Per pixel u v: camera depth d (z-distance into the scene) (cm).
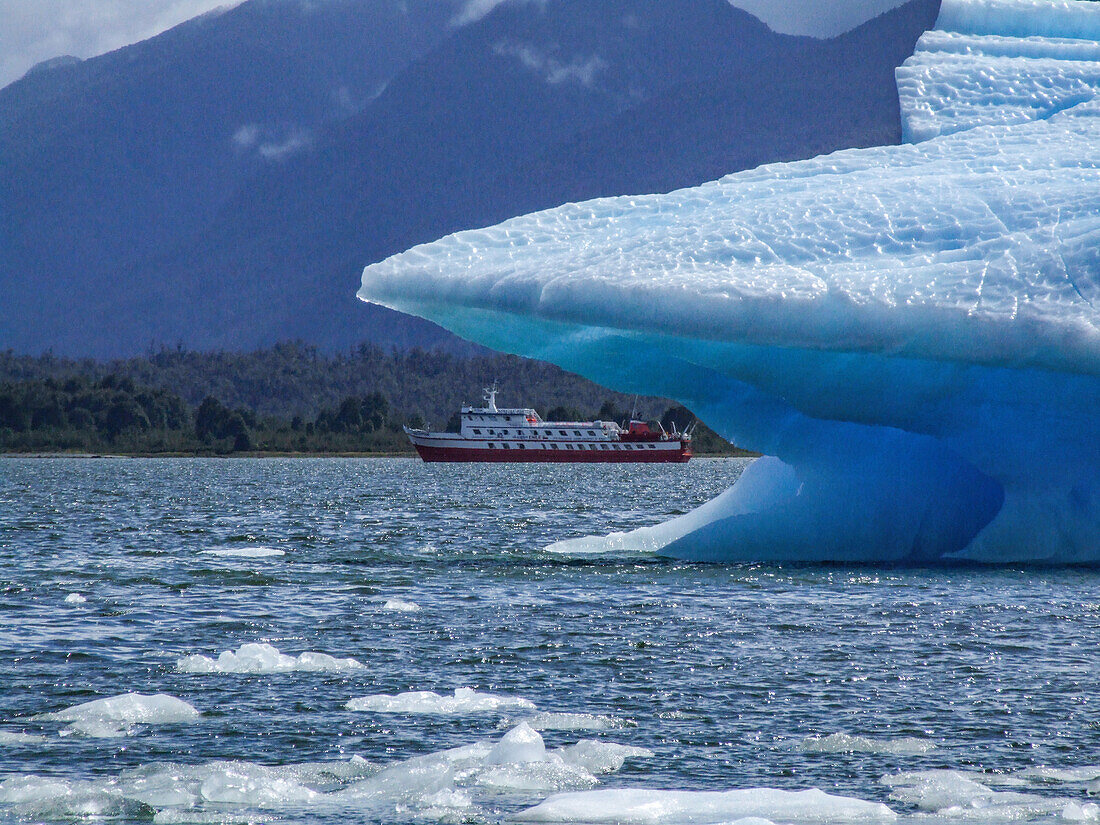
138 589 8000
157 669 5447
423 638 6166
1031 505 8475
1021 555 8538
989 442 8344
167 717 4581
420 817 3469
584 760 4022
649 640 6069
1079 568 8300
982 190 8906
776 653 5741
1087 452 8319
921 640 6022
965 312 7619
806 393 8406
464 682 5197
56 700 4878
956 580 7888
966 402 8244
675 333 7850
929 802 3584
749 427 9250
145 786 3712
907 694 4938
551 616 6775
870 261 8294
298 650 5909
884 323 7669
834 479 9062
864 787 3775
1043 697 4869
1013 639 6022
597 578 8281
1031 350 7506
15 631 6391
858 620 6562
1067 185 8881
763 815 3434
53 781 3738
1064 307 7600
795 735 4362
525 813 3447
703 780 3853
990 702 4803
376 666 5509
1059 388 7969
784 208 8869
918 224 8550
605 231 9412
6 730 4428
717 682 5169
